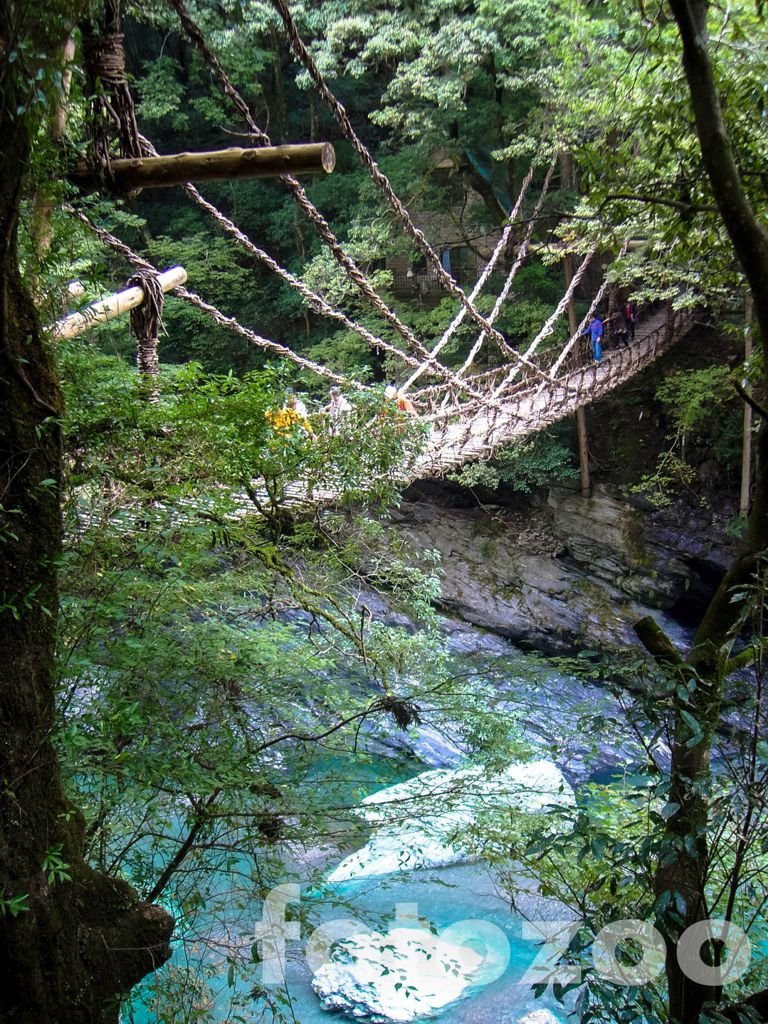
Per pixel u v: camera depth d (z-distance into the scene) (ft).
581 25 26.27
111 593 10.03
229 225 21.49
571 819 8.47
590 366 42.63
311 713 13.03
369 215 51.55
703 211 13.00
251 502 14.48
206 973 10.64
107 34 11.85
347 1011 16.17
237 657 11.38
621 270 20.27
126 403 11.34
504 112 45.42
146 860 11.18
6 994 7.29
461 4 43.78
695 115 9.35
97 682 9.63
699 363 51.60
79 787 9.71
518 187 53.72
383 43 43.70
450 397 35.63
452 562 47.34
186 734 10.18
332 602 14.40
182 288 19.47
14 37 6.95
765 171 12.42
